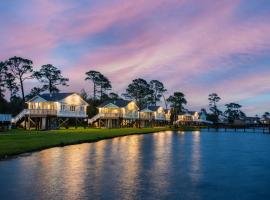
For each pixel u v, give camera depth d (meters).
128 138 80.19
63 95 108.62
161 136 94.50
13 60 136.00
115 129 116.62
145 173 31.52
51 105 105.06
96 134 80.44
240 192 25.17
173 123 199.00
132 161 39.31
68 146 54.12
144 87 195.25
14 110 135.25
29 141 54.47
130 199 22.47
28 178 28.16
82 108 113.12
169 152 50.59
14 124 100.50
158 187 25.97
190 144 67.69
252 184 27.83
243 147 62.59
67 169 32.66
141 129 127.75
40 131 85.56
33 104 108.62
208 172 33.22
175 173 32.06
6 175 29.25
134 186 26.05
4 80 137.62
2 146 46.28
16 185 25.67
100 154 45.06
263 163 40.16
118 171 32.19
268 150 56.78
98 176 29.47
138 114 154.00
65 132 83.50
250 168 36.22
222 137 97.88
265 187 26.80
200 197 23.56
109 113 131.75
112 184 26.50
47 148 49.59
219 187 26.62
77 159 39.56
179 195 23.88
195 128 160.25
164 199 22.73
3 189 24.48
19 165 34.22
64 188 24.95
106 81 174.50
